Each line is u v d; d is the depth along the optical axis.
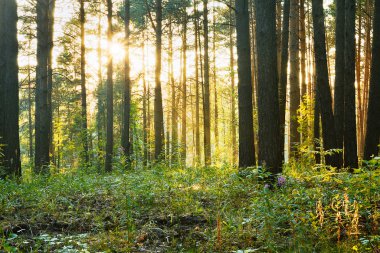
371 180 6.03
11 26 12.41
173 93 35.28
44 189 9.68
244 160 11.02
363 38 29.17
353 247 4.85
